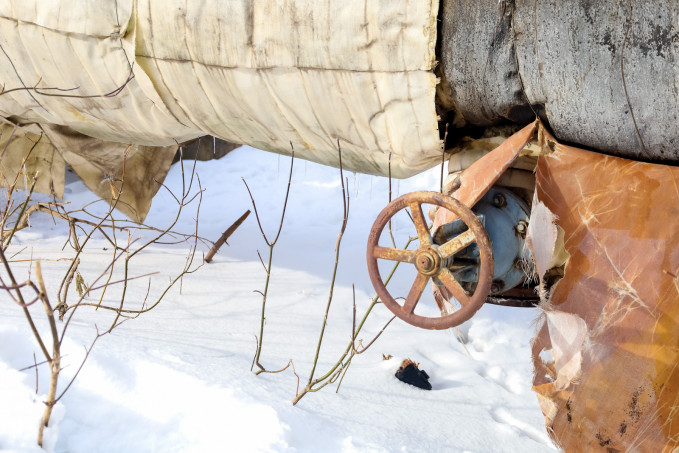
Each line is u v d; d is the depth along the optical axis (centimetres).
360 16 323
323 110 358
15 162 625
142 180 632
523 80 296
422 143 337
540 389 282
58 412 266
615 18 270
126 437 273
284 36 346
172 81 396
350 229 705
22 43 431
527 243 288
